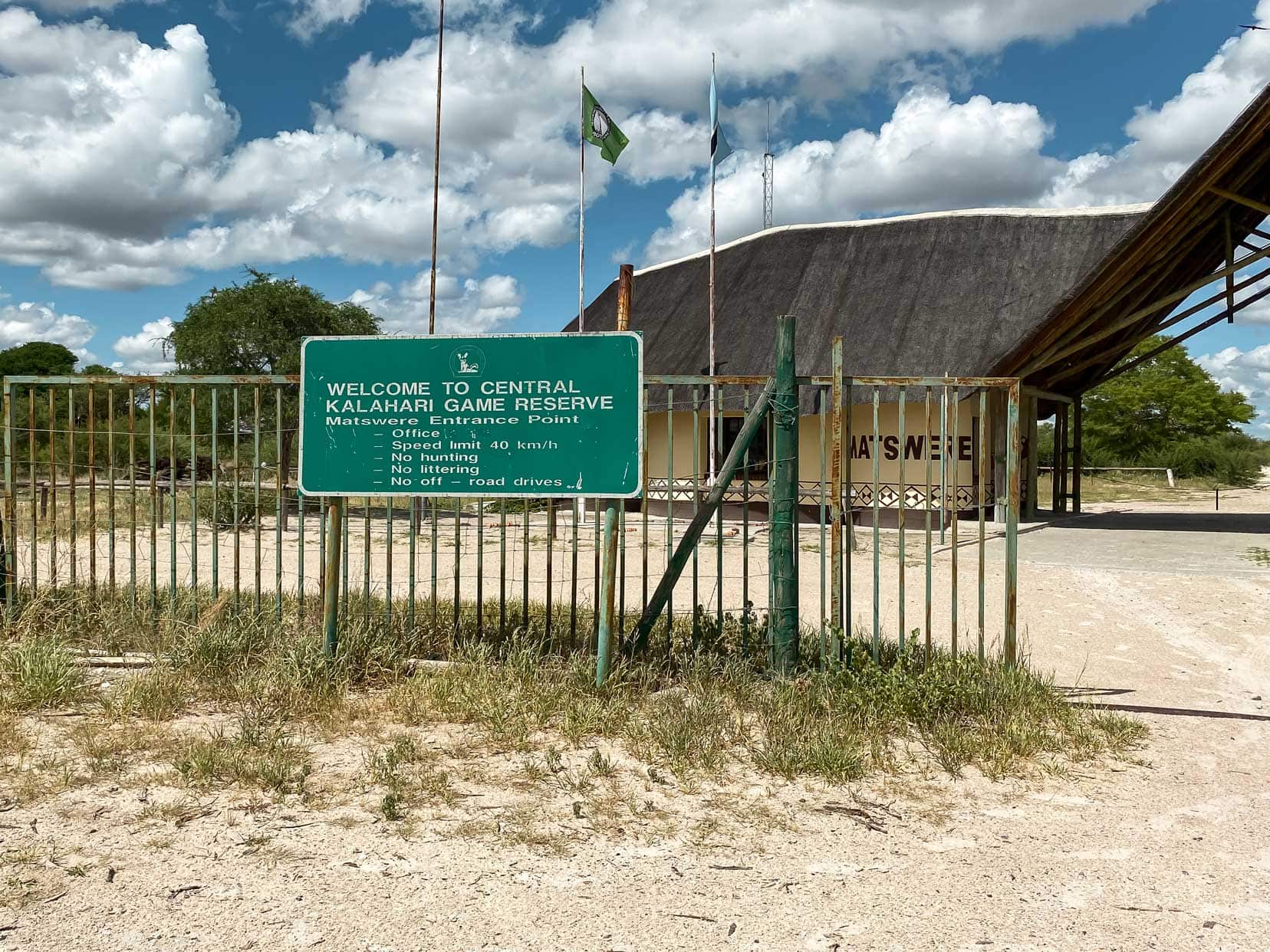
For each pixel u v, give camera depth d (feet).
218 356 75.25
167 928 10.84
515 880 12.18
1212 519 77.15
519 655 21.03
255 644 21.85
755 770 16.33
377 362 20.98
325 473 21.17
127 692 19.03
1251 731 19.30
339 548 21.34
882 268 75.36
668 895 11.89
